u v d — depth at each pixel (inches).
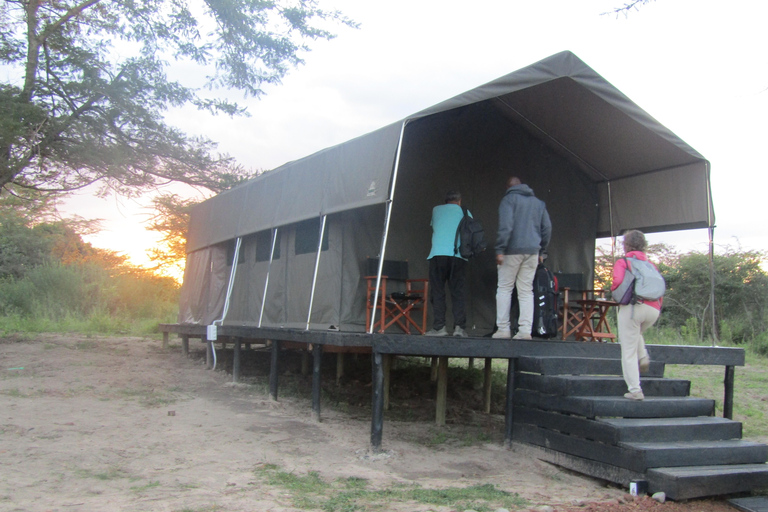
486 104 331.0
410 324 315.0
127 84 442.6
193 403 311.1
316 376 285.1
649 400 224.5
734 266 775.7
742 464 207.0
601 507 177.6
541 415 239.5
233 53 483.2
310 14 490.3
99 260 869.8
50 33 425.4
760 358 637.9
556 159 363.3
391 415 315.0
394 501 175.2
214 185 504.4
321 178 300.2
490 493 188.5
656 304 223.5
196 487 180.2
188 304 480.4
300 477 198.1
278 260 362.9
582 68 264.2
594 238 366.9
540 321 275.9
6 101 395.2
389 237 318.0
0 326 569.0
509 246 265.9
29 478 181.0
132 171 476.1
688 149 291.4
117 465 200.1
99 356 437.7
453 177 340.2
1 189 452.1
